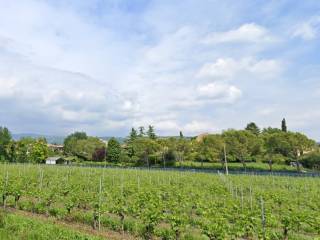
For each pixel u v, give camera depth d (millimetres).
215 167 73875
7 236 13633
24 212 20438
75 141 107438
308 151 75312
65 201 20734
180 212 18875
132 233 16641
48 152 93750
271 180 38750
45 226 15266
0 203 23250
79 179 34281
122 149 94500
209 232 13734
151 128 109688
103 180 32375
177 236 15008
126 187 27203
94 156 96812
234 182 35156
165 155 84188
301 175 51219
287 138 65438
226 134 73188
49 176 35844
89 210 21031
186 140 84688
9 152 88625
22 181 27656
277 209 21438
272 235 15344
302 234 17750
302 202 24078
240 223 15086
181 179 38281
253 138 71188
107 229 17328
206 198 24891
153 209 16062
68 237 13914
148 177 39719
